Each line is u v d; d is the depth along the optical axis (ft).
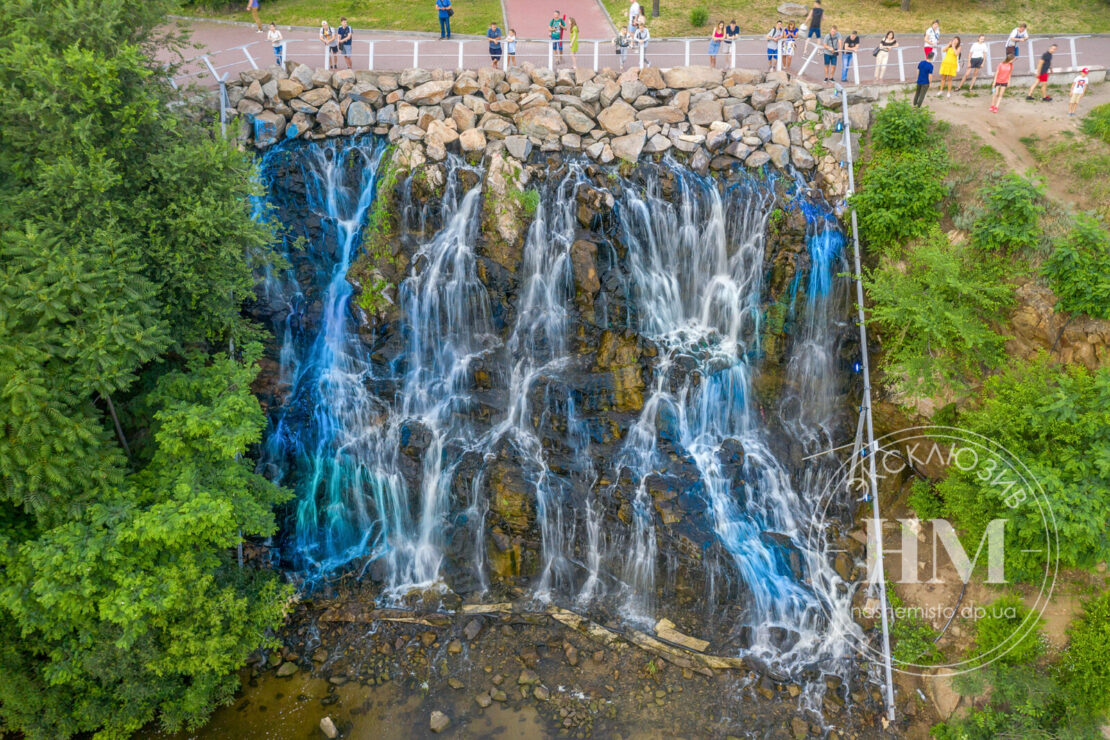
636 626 69.97
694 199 84.23
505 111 86.12
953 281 66.23
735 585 71.51
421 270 83.61
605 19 115.65
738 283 84.23
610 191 83.87
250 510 61.98
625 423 79.05
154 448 63.16
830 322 81.61
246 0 116.47
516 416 80.33
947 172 78.54
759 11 117.50
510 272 83.30
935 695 63.46
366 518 78.38
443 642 68.49
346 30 91.91
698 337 83.46
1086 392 59.52
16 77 52.80
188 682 61.62
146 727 60.90
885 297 69.72
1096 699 57.47
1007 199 69.82
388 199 83.25
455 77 87.97
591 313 82.58
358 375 82.33
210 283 61.87
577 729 61.67
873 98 87.92
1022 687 59.57
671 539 73.56
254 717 62.08
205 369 62.95
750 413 81.41
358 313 82.84
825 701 63.72
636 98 87.71
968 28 110.93
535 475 77.41
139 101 57.31
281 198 84.64
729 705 63.52
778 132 85.56
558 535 75.46
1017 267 70.33
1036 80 89.15
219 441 57.98
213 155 59.88
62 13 53.93
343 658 66.95
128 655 55.62
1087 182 75.51
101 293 51.90
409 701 63.72
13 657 55.72
